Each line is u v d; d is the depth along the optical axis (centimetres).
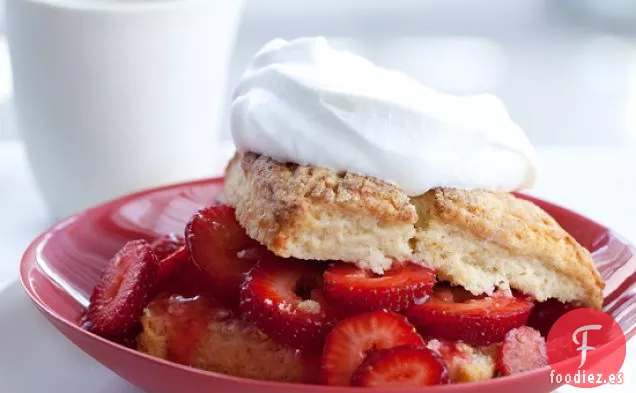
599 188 57
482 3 106
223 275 41
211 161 56
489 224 40
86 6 50
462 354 39
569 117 83
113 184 53
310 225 39
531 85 89
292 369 39
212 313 41
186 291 42
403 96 41
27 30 50
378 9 103
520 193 48
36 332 44
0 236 52
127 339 42
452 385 36
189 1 51
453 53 94
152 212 48
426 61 91
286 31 95
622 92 89
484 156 41
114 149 52
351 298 38
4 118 74
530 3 106
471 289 40
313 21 98
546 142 78
